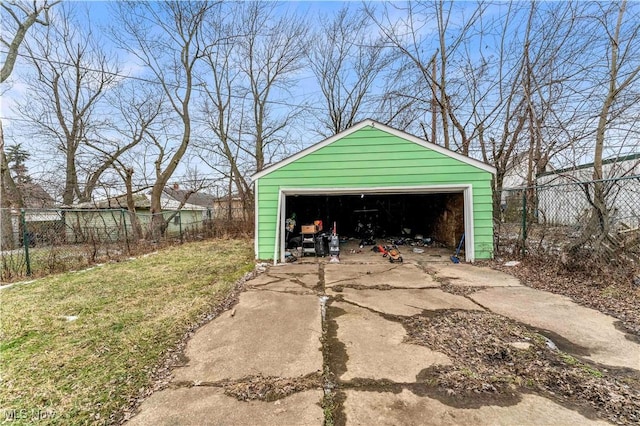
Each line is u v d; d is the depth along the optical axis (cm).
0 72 837
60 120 1312
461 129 1048
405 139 650
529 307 354
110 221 1288
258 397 200
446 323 314
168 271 589
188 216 1798
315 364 239
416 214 1123
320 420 177
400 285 464
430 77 1059
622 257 420
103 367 239
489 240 633
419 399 194
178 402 196
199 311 362
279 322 326
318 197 1137
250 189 1498
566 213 579
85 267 645
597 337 273
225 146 1491
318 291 439
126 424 178
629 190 464
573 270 460
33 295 438
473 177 636
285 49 1448
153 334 299
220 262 675
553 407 183
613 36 532
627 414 176
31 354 261
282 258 669
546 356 243
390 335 289
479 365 232
